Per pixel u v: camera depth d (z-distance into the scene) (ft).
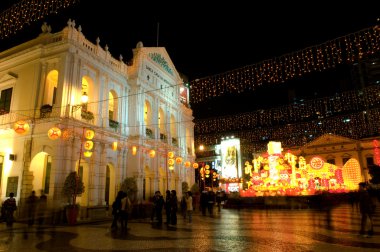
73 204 48.52
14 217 52.80
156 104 89.86
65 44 60.29
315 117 136.56
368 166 140.97
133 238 32.63
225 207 84.64
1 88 66.59
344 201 96.48
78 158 58.80
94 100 66.28
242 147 161.68
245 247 27.02
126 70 79.87
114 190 69.56
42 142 57.06
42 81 61.57
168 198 47.03
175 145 100.68
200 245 28.14
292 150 161.07
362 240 29.94
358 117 126.00
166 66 99.86
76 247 27.53
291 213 63.93
